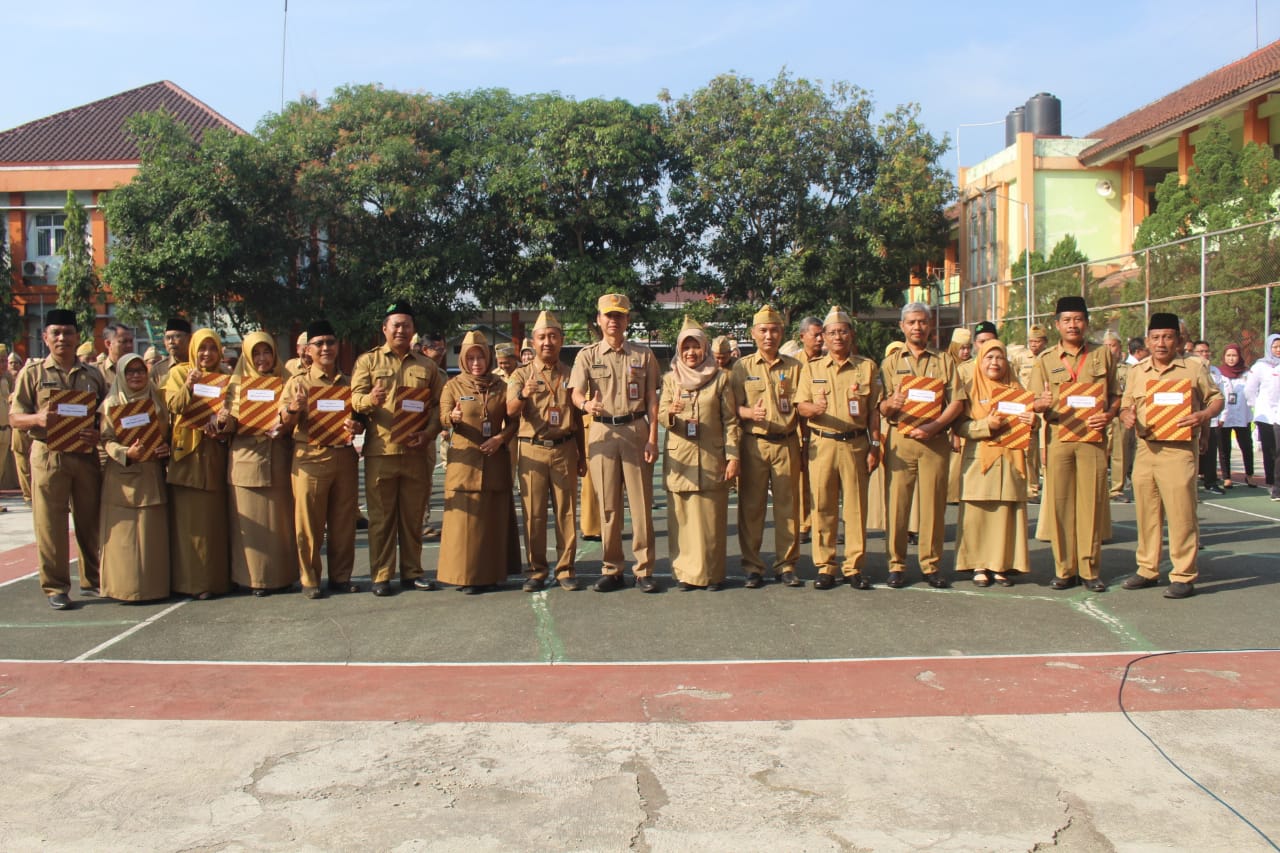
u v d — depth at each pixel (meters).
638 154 24.88
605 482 7.20
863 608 6.69
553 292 25.14
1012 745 4.32
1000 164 29.36
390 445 7.11
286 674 5.45
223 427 7.00
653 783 4.00
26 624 6.56
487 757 4.29
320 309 25.41
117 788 4.02
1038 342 11.52
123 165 29.83
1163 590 7.10
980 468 7.25
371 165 24.16
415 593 7.32
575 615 6.62
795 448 7.34
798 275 25.08
